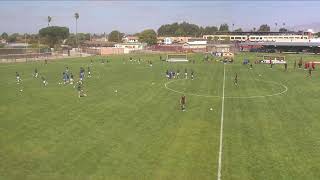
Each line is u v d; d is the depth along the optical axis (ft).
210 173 98.78
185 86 247.29
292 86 248.11
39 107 177.68
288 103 190.60
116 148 117.91
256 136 131.85
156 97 206.59
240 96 210.59
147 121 152.35
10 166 102.94
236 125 146.61
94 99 199.21
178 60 459.32
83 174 97.76
